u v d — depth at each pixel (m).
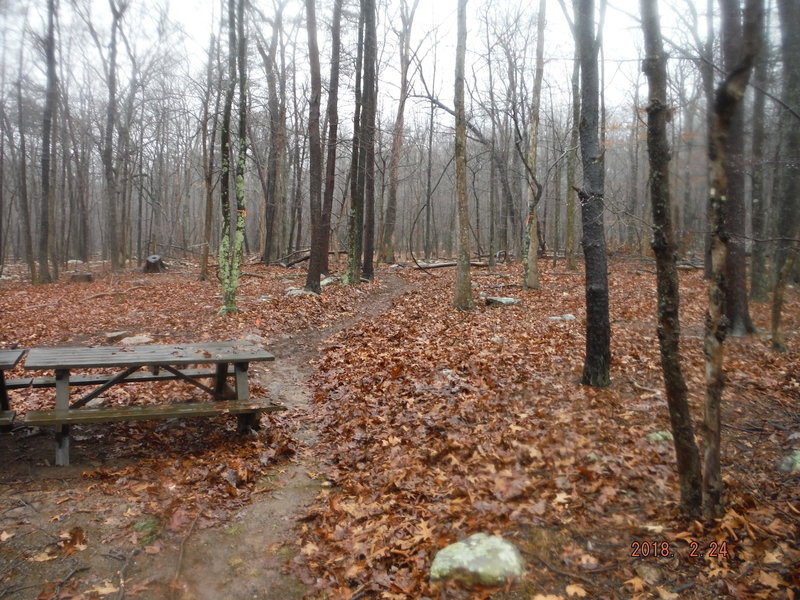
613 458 4.31
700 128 3.23
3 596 2.94
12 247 44.59
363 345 9.36
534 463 4.36
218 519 3.88
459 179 12.32
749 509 3.43
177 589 3.09
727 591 2.75
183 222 39.09
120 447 5.09
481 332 9.76
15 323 11.80
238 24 11.88
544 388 6.24
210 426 5.66
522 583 2.96
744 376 6.31
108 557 3.34
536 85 15.54
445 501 3.94
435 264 25.31
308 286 15.34
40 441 5.12
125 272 25.06
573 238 20.92
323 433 5.63
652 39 3.12
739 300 8.52
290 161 30.38
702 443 4.55
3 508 3.83
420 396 6.25
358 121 18.00
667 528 3.31
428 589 2.98
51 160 24.62
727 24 3.62
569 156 19.97
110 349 5.33
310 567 3.32
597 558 3.13
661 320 3.29
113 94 22.78
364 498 4.18
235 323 11.32
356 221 18.44
